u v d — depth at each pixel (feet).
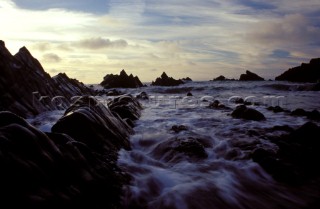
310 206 15.93
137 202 15.23
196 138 27.71
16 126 12.26
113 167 18.26
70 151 14.52
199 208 15.02
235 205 15.70
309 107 61.72
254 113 40.65
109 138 22.62
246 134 30.37
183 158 22.36
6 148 10.98
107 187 15.08
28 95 35.42
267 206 15.79
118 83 181.37
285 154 23.12
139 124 36.50
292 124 36.60
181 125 32.99
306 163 21.50
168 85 192.75
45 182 11.53
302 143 26.66
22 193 10.27
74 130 20.65
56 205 11.09
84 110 22.30
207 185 17.61
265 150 22.97
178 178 18.65
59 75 61.41
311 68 183.21
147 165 20.75
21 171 10.83
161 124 36.50
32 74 40.34
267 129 32.91
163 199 15.62
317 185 18.51
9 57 36.01
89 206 12.84
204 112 49.93
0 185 9.82
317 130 27.37
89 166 15.19
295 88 128.26
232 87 142.72
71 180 13.07
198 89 137.49
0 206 9.37
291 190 17.76
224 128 33.78
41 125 28.91
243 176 19.56
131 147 25.39
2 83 31.22
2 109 28.78
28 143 12.11
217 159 22.81
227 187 17.58
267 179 19.30
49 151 12.99
